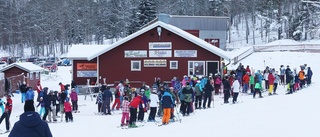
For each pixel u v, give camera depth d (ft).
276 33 297.53
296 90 98.43
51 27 317.83
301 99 72.95
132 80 120.16
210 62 118.83
